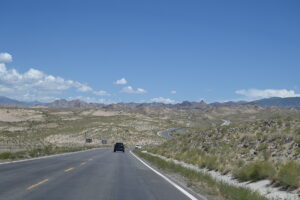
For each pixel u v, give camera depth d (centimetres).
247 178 2061
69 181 2067
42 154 5184
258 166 2036
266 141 3241
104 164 3547
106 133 15200
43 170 2680
